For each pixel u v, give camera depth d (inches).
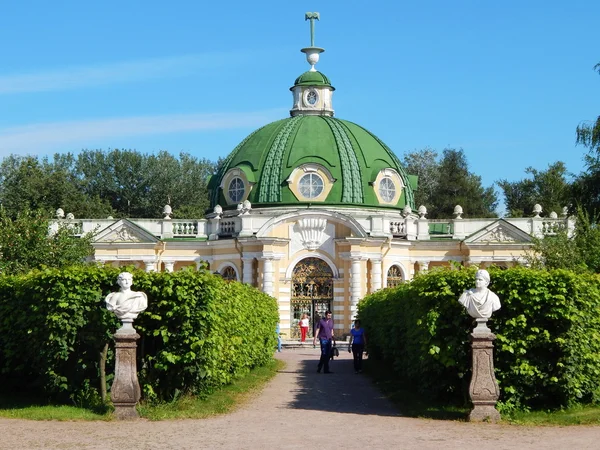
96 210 3102.9
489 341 767.7
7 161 3312.0
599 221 1674.5
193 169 3777.1
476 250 2151.8
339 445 646.5
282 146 2258.9
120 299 781.9
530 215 3663.9
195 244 2213.3
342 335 2084.2
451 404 864.9
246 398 975.6
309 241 2101.4
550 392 830.5
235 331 1061.1
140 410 794.2
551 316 811.4
